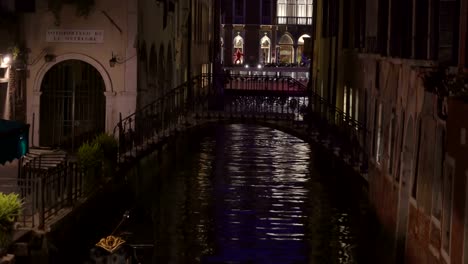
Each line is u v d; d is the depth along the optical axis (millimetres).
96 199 19547
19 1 26234
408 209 16938
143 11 27984
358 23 28266
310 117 33219
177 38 37719
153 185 25266
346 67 31234
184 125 33312
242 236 18938
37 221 16156
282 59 75875
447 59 15156
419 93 16078
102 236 18750
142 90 28406
